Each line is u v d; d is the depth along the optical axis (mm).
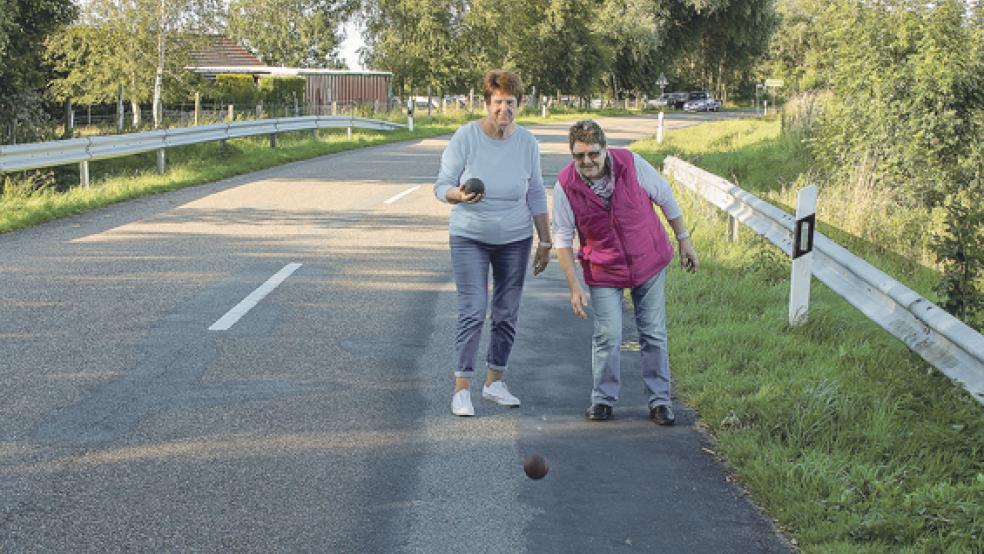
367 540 3957
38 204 13180
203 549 3824
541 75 67125
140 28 34312
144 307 7777
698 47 81812
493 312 5820
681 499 4488
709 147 26719
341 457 4840
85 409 5398
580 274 9875
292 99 42469
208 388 5832
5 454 4730
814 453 4758
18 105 21250
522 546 3955
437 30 57031
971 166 10688
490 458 4918
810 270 7391
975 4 14336
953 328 5105
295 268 9539
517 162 5602
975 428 5047
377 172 20047
